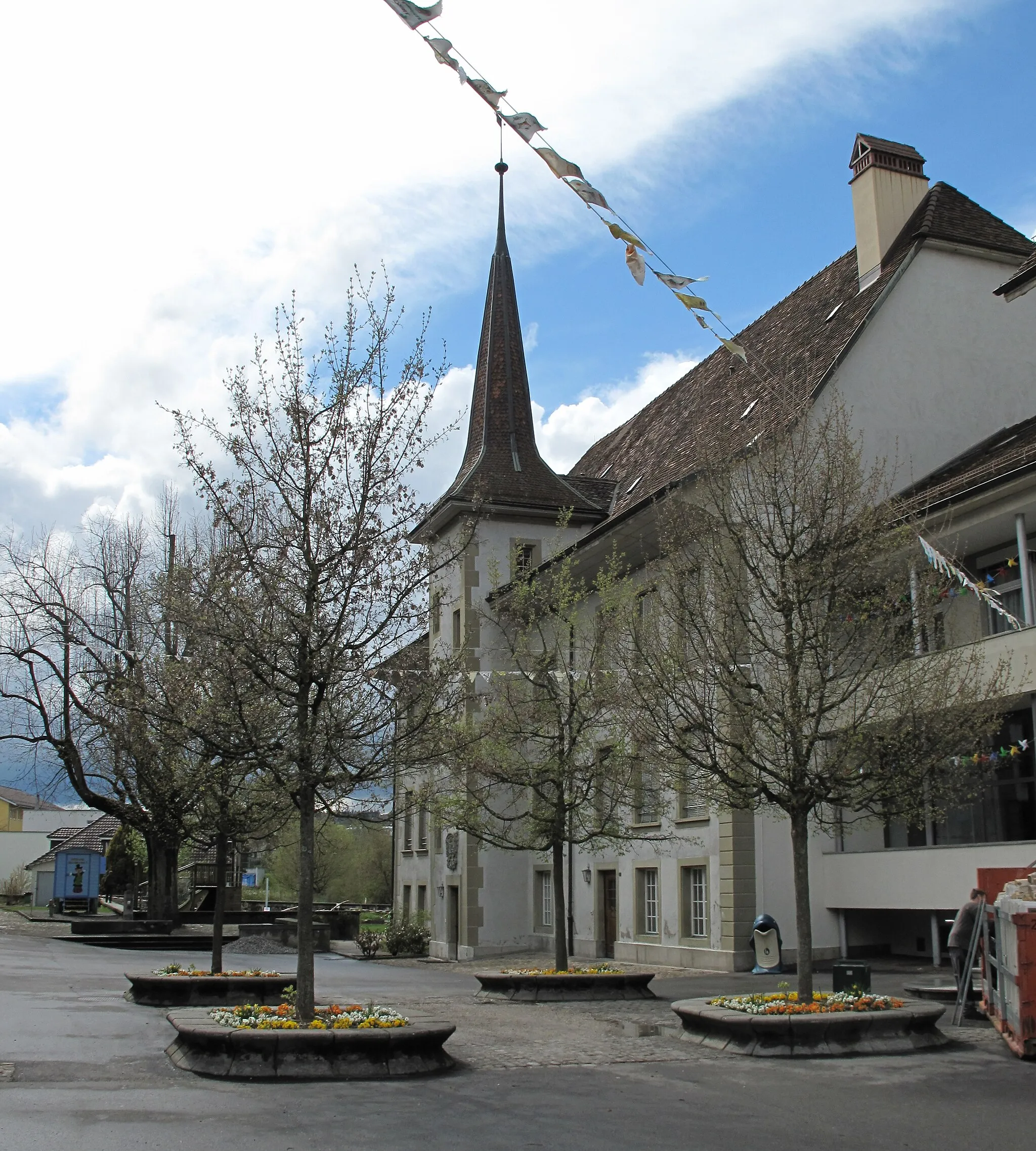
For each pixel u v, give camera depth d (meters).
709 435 18.06
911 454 26.25
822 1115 9.62
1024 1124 9.25
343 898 69.12
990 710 15.59
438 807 21.97
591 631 23.27
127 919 34.97
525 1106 9.93
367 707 13.52
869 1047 12.75
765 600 15.38
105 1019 14.88
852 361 26.17
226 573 13.17
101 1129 8.58
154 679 16.66
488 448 36.72
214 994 16.58
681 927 25.97
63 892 44.31
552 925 32.47
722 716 15.73
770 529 15.60
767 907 24.31
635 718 17.30
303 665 12.81
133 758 22.25
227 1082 10.78
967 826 23.64
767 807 20.08
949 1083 10.99
